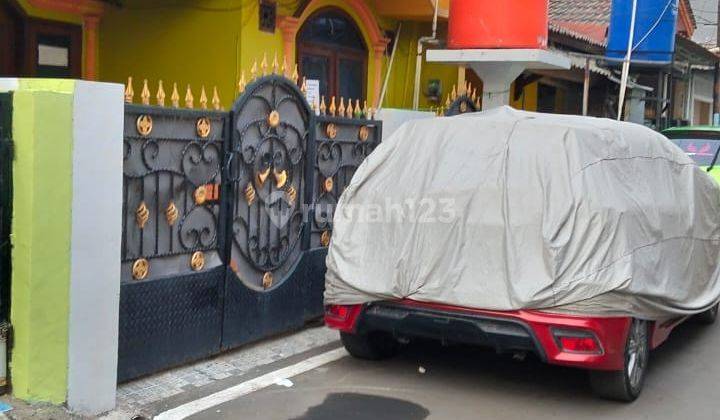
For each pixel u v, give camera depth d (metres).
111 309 4.82
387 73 12.19
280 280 6.72
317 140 6.98
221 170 5.92
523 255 5.09
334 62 11.11
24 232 4.47
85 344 4.69
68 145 4.49
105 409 4.86
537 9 10.19
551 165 5.27
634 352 5.41
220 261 6.02
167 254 5.55
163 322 5.54
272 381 5.70
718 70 19.33
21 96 4.39
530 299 4.96
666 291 5.51
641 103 16.59
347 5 11.05
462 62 10.45
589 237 5.00
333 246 5.80
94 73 9.77
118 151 4.77
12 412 4.50
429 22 12.62
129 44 9.72
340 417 5.07
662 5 13.12
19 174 4.45
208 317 5.93
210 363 6.01
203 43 9.31
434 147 5.74
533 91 15.77
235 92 9.17
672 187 6.19
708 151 11.52
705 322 7.86
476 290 5.15
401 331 5.50
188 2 9.34
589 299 4.91
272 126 6.36
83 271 4.63
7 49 8.74
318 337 6.89
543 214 5.11
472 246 5.24
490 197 5.29
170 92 9.54
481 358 6.47
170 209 5.52
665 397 5.64
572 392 5.70
